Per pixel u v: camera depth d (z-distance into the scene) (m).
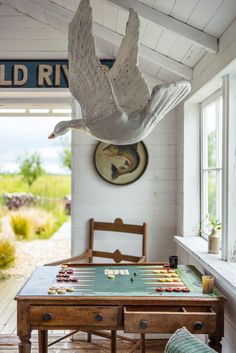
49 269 2.42
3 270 4.84
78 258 3.05
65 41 3.15
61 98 3.33
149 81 3.21
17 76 3.16
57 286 2.05
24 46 3.16
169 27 2.02
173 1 1.88
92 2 2.27
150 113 1.50
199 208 2.98
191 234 2.99
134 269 2.42
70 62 1.54
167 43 2.41
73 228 3.28
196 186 2.98
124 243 3.29
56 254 5.60
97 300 1.88
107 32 2.57
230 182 2.06
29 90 3.16
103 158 3.27
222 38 1.97
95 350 2.87
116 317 1.88
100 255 3.17
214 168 2.65
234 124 2.04
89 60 1.47
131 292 1.95
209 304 1.86
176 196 3.27
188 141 2.97
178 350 1.38
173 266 2.45
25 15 3.15
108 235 3.29
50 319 1.89
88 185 3.29
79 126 1.66
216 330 1.83
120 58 1.67
